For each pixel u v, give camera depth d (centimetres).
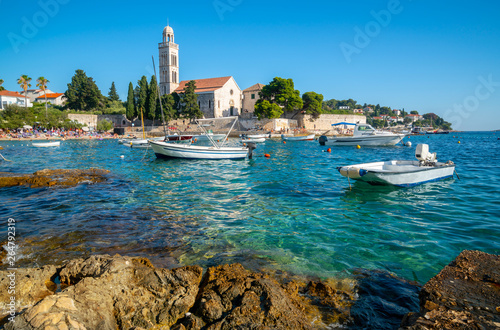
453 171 1572
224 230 825
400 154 3191
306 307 465
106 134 7994
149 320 422
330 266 608
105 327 386
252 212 1005
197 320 413
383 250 685
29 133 6350
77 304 392
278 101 7962
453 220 899
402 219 915
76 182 1515
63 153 3444
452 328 359
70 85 9444
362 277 562
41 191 1323
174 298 456
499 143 5512
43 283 505
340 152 3491
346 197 1212
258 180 1631
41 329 338
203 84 9369
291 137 5822
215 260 635
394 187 1338
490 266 510
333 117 9269
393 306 469
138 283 488
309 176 1759
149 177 1752
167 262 624
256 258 645
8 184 1435
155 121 8806
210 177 1752
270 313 412
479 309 396
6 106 6744
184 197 1227
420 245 711
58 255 652
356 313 452
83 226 849
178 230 823
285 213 991
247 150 2700
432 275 569
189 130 8238
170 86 9550
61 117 7619
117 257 548
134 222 890
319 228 840
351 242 735
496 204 1076
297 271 586
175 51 9725
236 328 392
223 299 455
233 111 9431
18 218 923
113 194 1277
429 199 1166
